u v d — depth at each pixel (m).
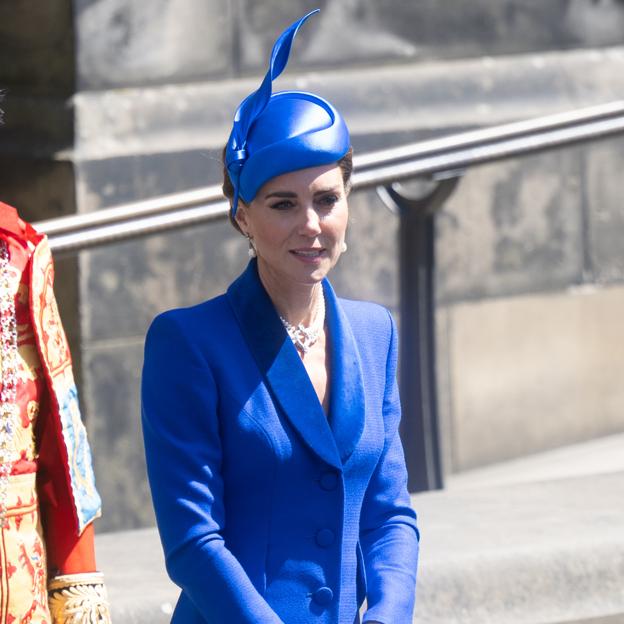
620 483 17.67
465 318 23.67
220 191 17.23
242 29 21.89
